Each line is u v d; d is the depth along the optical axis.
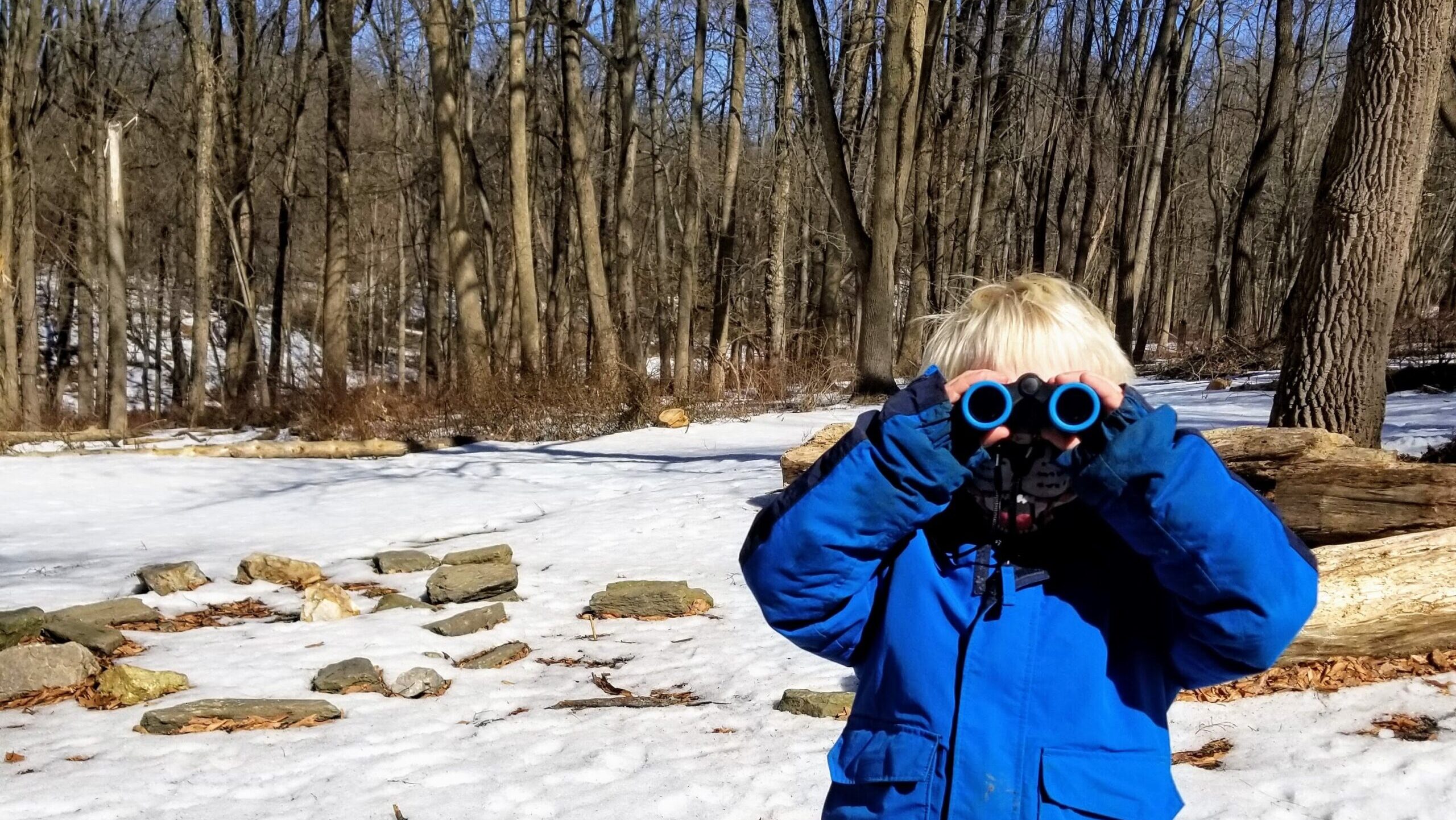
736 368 22.20
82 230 29.05
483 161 35.34
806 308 35.69
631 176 27.58
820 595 1.75
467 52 31.62
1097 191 32.34
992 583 1.70
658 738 4.58
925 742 1.67
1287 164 39.56
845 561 1.72
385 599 7.57
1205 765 3.92
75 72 29.06
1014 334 1.71
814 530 1.70
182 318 38.34
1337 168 7.32
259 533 11.08
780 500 1.78
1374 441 7.42
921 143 27.61
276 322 32.38
